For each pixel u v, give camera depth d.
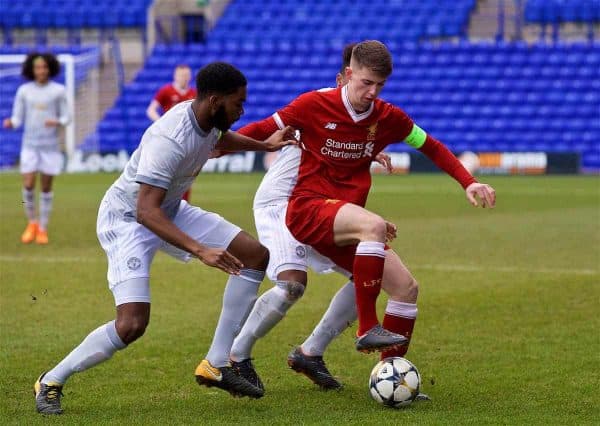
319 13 95.81
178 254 16.36
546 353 19.91
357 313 17.12
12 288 27.62
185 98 42.75
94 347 15.55
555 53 86.31
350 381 18.14
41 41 94.69
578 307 24.75
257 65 89.19
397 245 36.88
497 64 86.31
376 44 16.62
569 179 72.75
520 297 26.09
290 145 17.62
